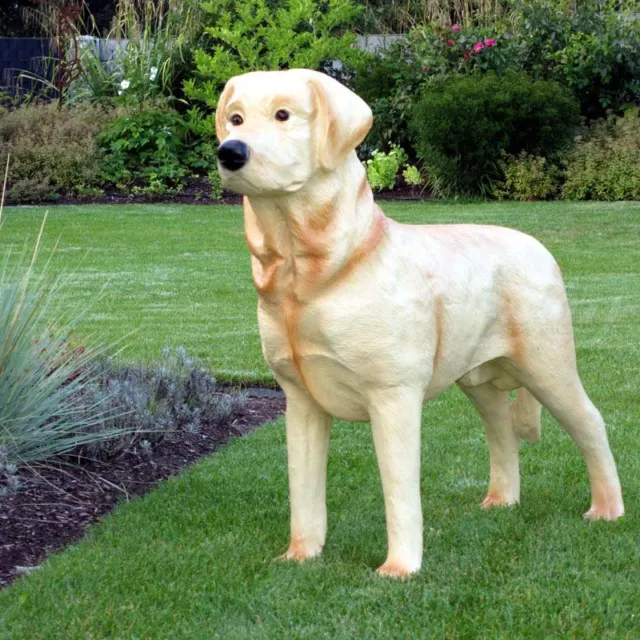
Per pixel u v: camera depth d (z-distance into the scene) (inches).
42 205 620.7
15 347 194.9
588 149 636.7
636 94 706.2
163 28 833.5
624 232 513.3
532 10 706.8
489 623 133.2
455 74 671.8
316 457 154.3
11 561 157.9
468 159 641.6
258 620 135.6
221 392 264.4
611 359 291.1
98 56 777.6
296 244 133.6
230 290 395.5
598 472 172.2
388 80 720.3
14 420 190.4
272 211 133.1
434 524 171.8
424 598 139.1
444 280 145.1
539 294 156.8
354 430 234.8
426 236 149.0
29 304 205.5
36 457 195.0
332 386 141.4
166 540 165.8
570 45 693.9
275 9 780.6
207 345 309.6
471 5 834.8
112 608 138.9
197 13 784.9
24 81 834.2
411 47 740.0
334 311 134.8
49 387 201.3
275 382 275.3
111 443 209.6
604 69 679.1
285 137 126.8
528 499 184.9
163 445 220.1
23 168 639.1
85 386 218.8
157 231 533.0
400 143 721.0
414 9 915.4
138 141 678.5
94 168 657.0
